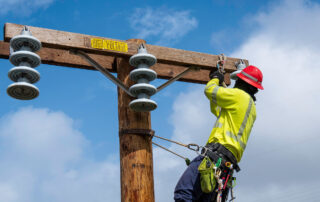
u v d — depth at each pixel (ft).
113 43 18.20
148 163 18.78
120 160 18.97
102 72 18.20
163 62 19.22
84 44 17.67
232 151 15.67
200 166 15.31
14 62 16.17
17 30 16.79
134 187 18.21
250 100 16.39
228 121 16.07
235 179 16.35
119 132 19.20
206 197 15.88
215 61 20.11
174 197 15.67
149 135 19.11
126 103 19.33
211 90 16.48
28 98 16.56
